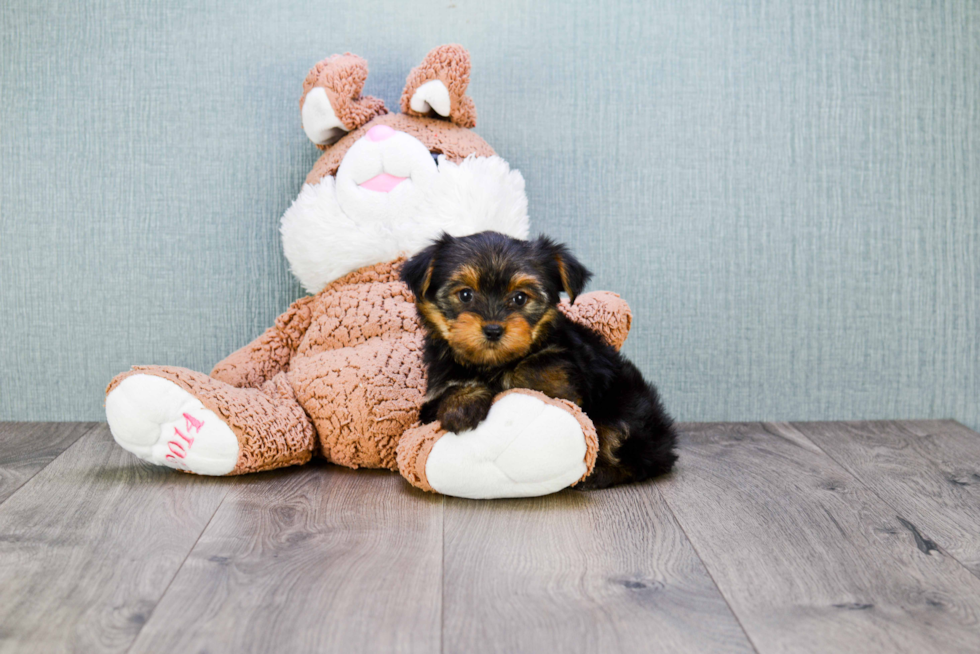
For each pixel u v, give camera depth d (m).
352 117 2.36
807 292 2.71
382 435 2.05
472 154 2.32
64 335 2.66
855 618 1.29
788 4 2.62
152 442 1.95
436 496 1.89
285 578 1.42
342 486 1.97
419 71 2.32
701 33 2.62
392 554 1.53
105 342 2.67
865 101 2.65
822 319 2.71
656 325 2.70
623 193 2.66
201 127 2.61
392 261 2.27
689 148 2.65
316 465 2.17
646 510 1.81
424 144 2.31
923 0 2.63
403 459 1.86
